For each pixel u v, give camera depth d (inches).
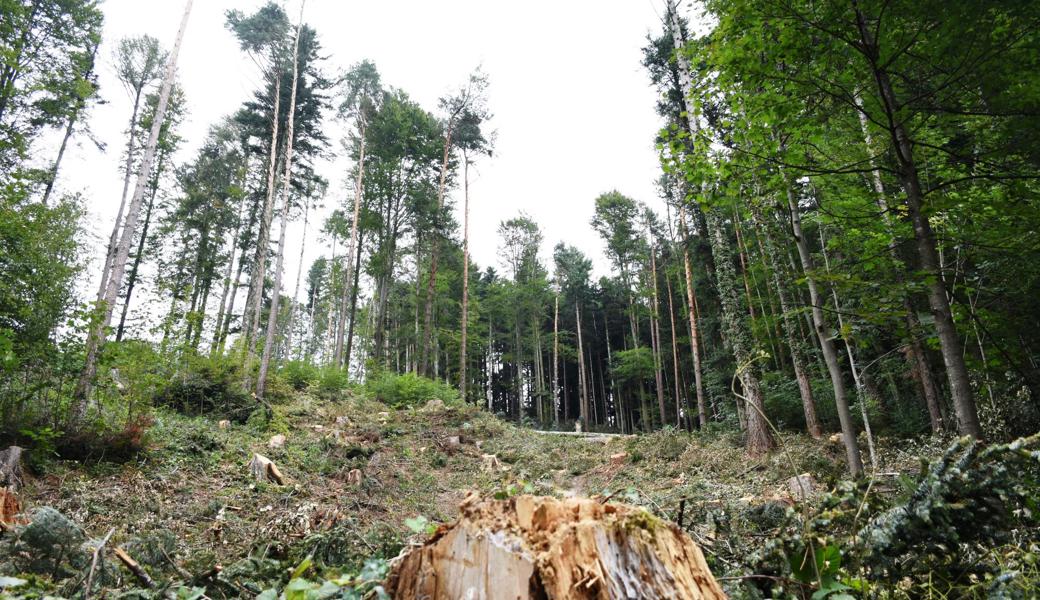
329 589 62.6
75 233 390.0
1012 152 165.6
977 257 190.1
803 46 167.3
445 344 1253.7
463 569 60.3
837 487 85.8
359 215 1001.5
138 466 271.3
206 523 215.6
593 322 1549.0
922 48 158.6
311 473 341.1
